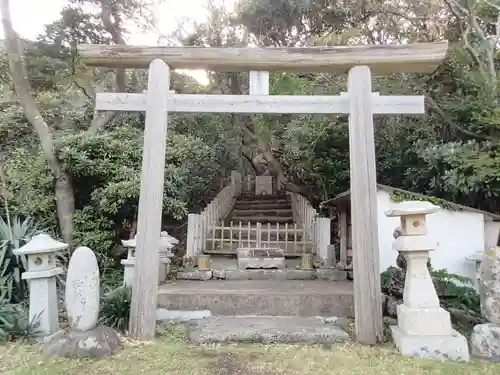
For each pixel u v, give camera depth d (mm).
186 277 6055
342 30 8227
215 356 3387
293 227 9594
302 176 10125
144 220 3934
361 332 3752
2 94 8570
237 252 7168
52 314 3977
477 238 5648
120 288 4875
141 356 3348
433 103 6895
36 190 6715
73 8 7262
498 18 6457
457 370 3100
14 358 3297
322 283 5625
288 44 9500
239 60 4133
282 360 3305
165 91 4125
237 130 11125
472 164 5668
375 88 7203
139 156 7207
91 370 3066
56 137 7293
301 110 4129
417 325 3510
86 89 7930
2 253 4531
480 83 6289
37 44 7340
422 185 7406
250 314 4609
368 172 3963
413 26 7418
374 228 3895
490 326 3477
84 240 6441
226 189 11891
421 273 3674
